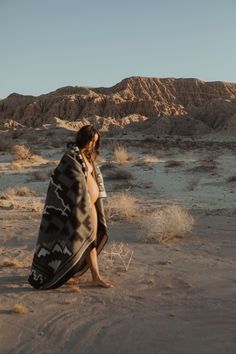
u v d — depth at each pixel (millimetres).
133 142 52438
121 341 4695
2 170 27375
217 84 180125
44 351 4543
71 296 6012
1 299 5934
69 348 4605
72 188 5980
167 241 9656
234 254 8523
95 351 4527
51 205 6086
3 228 11281
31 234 10453
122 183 22188
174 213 10297
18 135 75250
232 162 27516
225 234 10391
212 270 7344
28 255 8492
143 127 103938
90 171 6293
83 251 6055
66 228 5996
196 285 6488
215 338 4699
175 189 20688
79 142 6211
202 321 5145
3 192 20625
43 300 5879
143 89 170125
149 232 9969
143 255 8422
